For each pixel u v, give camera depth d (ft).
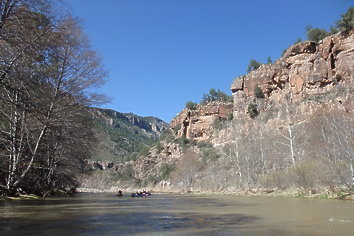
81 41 70.49
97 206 60.95
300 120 202.59
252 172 159.02
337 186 89.61
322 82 236.22
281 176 124.77
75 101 72.74
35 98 57.82
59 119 70.59
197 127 377.91
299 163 112.78
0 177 81.05
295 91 252.83
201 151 319.68
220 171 208.64
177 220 37.47
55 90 67.67
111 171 404.16
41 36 44.34
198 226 32.01
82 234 26.27
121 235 26.14
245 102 309.22
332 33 269.03
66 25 59.21
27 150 86.58
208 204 71.72
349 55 224.12
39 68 52.75
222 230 29.17
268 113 256.93
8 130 76.74
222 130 309.01
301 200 80.28
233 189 169.58
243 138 194.18
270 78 295.89
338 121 114.42
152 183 334.44
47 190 107.24
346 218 37.96
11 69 45.21
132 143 623.36
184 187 242.37
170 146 385.29
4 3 37.99
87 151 107.14
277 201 77.87
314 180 97.30
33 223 32.24
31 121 72.64
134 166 396.37
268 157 163.43
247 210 52.24
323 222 34.40
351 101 186.39
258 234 26.91
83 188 363.97
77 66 71.46
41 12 43.55
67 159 115.55
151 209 55.52
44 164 104.22
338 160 94.02
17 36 40.47
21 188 88.63
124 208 57.47
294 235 26.40
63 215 40.88
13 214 40.55
